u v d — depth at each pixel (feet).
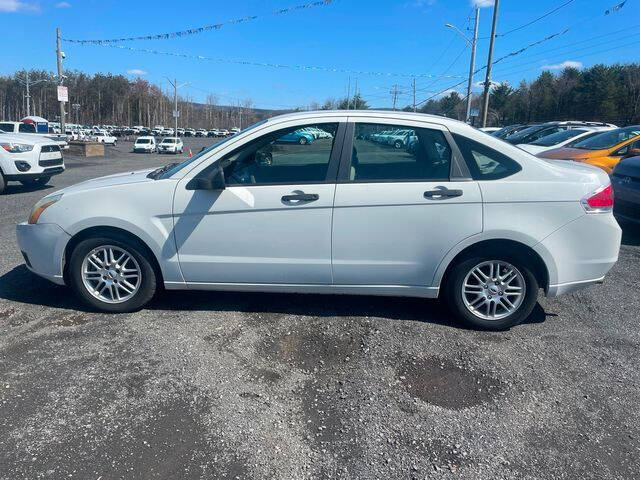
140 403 10.00
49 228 13.74
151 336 12.80
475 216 12.76
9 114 341.21
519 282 13.28
